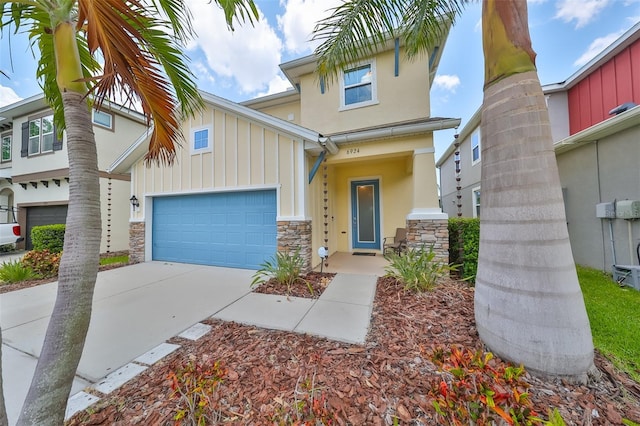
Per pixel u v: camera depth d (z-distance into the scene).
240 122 6.60
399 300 3.89
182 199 7.45
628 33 6.03
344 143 6.33
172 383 1.84
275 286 4.95
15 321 3.54
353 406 1.85
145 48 2.45
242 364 2.43
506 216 2.34
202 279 5.64
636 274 4.63
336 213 9.00
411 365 2.29
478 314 2.60
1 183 11.35
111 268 6.79
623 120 4.80
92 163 1.76
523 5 2.39
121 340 2.97
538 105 2.28
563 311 2.08
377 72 7.07
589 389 1.96
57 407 1.50
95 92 2.32
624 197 5.22
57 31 1.73
